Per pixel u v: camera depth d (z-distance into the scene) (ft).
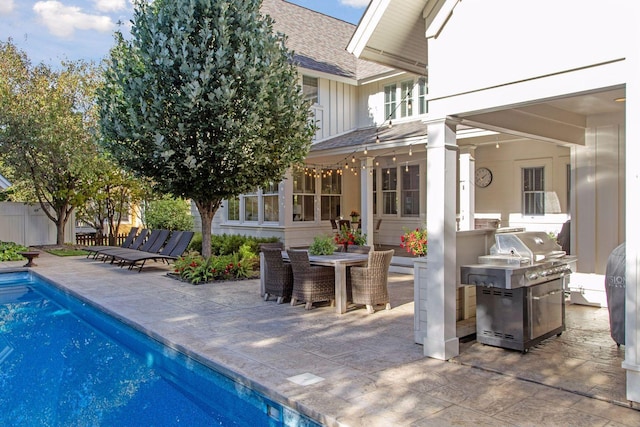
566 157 30.78
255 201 43.14
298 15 50.98
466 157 28.45
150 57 28.35
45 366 17.72
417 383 12.66
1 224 51.70
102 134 30.99
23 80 52.19
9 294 32.73
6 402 14.26
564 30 12.06
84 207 54.49
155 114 28.43
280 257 23.43
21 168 46.96
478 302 16.08
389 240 42.63
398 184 41.68
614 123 21.72
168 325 19.36
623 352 14.99
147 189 50.37
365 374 13.41
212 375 14.89
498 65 13.35
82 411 13.56
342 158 39.17
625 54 11.00
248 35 28.89
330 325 19.17
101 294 26.61
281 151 31.71
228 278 31.55
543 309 15.79
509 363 14.10
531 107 18.51
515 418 10.44
